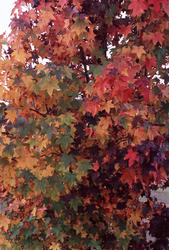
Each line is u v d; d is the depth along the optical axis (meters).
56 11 2.53
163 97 2.53
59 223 2.60
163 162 2.06
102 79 2.13
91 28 2.34
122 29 2.50
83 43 2.44
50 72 2.23
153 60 2.39
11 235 2.68
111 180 2.51
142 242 2.83
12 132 2.33
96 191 2.62
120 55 2.30
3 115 2.44
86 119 2.69
